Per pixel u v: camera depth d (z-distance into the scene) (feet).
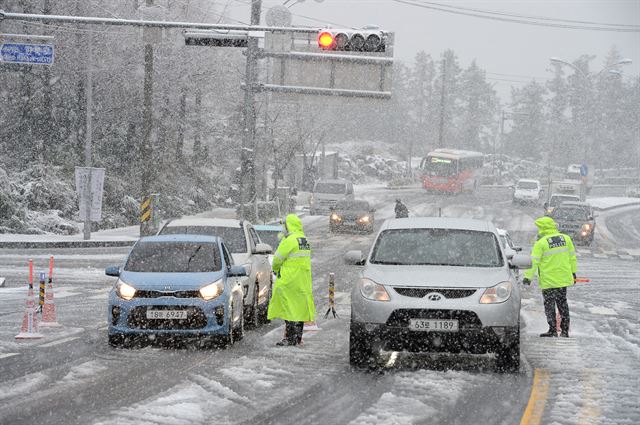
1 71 203.21
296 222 70.03
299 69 168.66
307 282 69.56
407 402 48.85
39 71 218.38
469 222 67.31
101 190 171.73
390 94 162.81
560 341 75.20
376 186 472.85
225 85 287.48
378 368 59.41
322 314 92.27
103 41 220.02
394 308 57.26
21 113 219.82
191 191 260.62
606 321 91.30
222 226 85.10
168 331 65.72
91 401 47.96
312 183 385.09
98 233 195.83
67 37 215.51
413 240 64.13
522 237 223.51
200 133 288.30
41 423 42.93
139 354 63.87
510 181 622.13
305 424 43.62
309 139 398.21
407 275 59.11
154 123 250.57
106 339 70.85
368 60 163.02
